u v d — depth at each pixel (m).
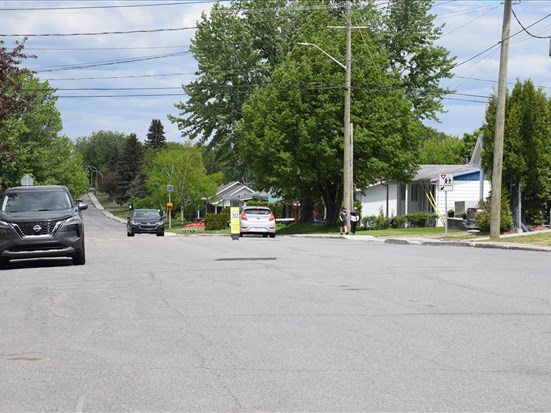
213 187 93.38
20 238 18.98
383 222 55.53
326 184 54.72
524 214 35.66
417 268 18.02
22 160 74.81
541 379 7.34
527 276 16.08
